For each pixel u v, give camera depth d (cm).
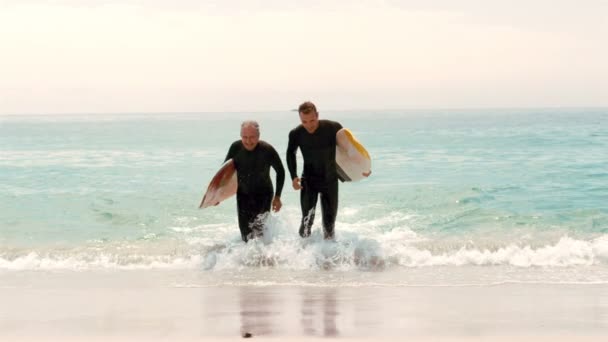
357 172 861
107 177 1545
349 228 966
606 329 486
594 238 866
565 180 1405
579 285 648
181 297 607
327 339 464
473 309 550
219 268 749
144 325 505
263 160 824
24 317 532
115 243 880
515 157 1909
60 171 1681
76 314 541
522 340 459
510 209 1093
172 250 827
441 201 1166
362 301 585
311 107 794
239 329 492
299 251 787
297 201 1192
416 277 693
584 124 4884
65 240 902
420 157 1962
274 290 637
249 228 839
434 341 457
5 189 1348
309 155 820
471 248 819
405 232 931
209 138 3222
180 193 1288
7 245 868
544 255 780
